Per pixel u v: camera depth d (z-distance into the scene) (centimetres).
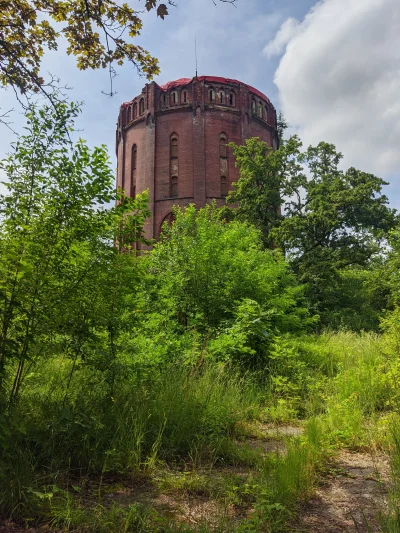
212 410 582
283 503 363
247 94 3650
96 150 479
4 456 371
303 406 745
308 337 1305
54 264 452
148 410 521
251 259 1314
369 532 309
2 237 429
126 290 537
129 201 516
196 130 3497
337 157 2933
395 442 495
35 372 513
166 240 1315
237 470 457
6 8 580
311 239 2434
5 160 451
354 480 440
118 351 553
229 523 330
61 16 593
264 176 2581
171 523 321
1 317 394
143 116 3647
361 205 2377
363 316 2381
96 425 434
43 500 336
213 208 1739
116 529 309
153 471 429
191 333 962
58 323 446
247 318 970
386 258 2150
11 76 552
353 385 755
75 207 462
